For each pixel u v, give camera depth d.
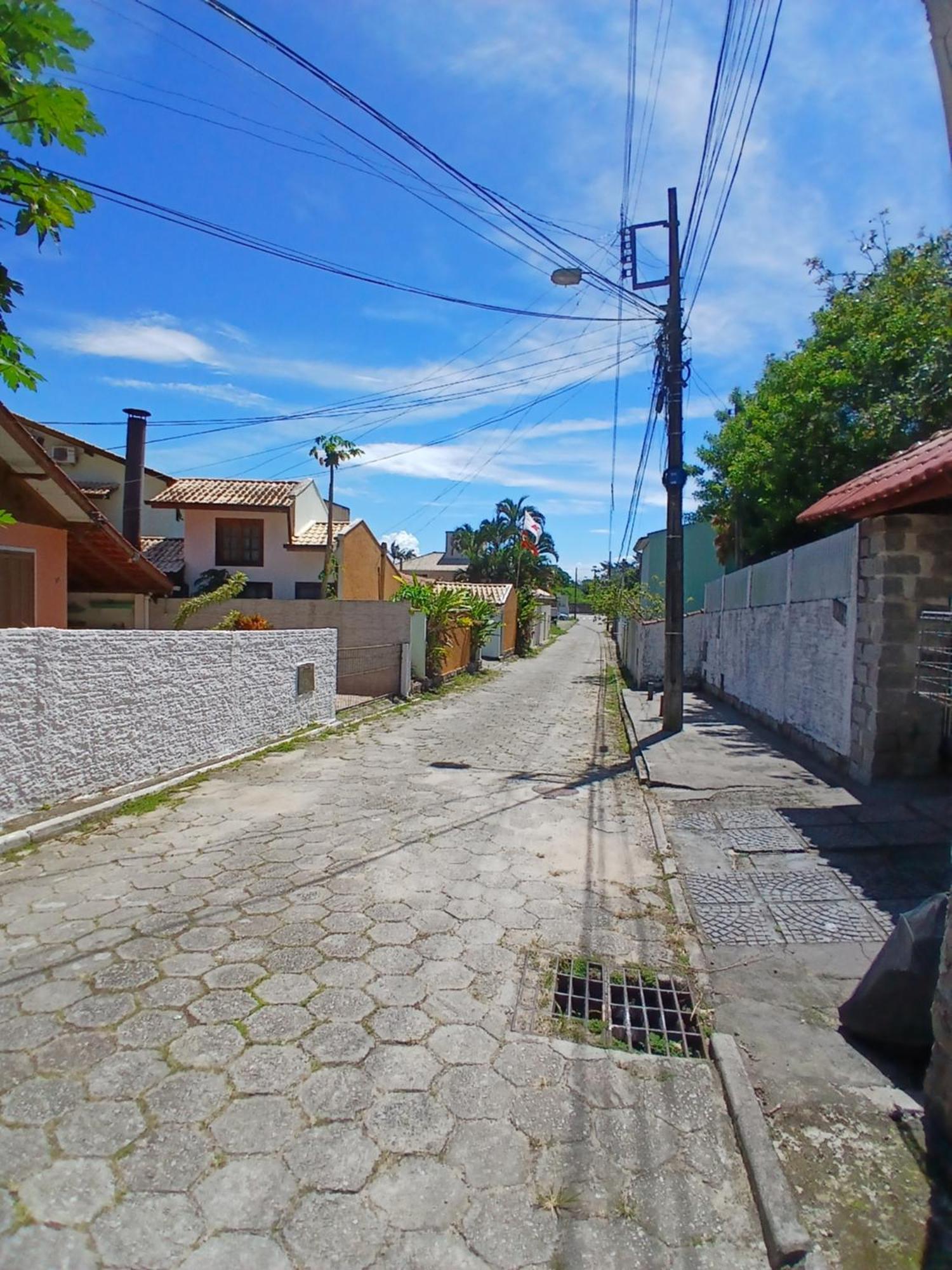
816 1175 2.30
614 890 4.71
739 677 13.32
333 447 19.02
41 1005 3.11
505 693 16.97
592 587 47.78
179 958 3.55
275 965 3.53
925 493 5.60
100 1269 1.92
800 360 13.53
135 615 12.62
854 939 4.06
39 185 2.97
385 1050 2.88
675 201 10.52
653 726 11.27
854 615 7.24
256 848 5.19
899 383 12.33
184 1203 2.13
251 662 8.72
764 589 11.38
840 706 7.69
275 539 20.36
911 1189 2.25
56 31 2.75
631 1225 2.13
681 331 10.62
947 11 2.30
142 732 6.67
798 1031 3.15
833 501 7.39
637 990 3.50
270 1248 2.00
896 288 12.89
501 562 46.31
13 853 4.89
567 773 8.15
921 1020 2.86
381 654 14.78
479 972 3.54
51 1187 2.16
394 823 5.94
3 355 3.07
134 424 17.95
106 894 4.30
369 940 3.83
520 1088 2.70
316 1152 2.34
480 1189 2.23
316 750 9.02
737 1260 2.03
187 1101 2.54
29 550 8.80
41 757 5.46
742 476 14.52
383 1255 1.99
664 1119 2.58
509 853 5.34
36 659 5.37
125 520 17.95
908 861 5.17
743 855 5.38
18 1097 2.54
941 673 6.50
